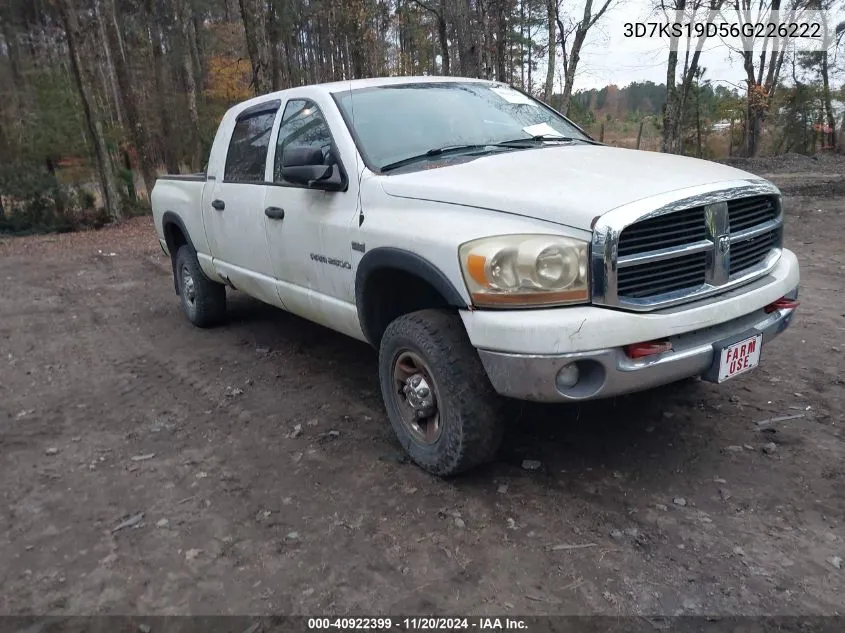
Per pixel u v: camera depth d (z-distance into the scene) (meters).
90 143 18.23
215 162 5.34
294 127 4.28
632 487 3.14
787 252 3.55
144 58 31.41
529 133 4.10
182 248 6.24
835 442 3.44
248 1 15.31
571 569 2.59
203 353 5.52
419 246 3.04
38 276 10.04
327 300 3.96
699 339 2.92
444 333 3.04
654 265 2.77
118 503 3.24
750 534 2.75
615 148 3.83
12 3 31.19
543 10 23.98
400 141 3.79
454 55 20.44
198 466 3.57
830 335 5.04
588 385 2.74
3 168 16.91
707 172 3.14
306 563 2.70
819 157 24.80
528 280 2.68
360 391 4.50
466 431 3.01
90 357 5.61
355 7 24.00
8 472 3.61
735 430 3.63
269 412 4.24
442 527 2.89
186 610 2.48
